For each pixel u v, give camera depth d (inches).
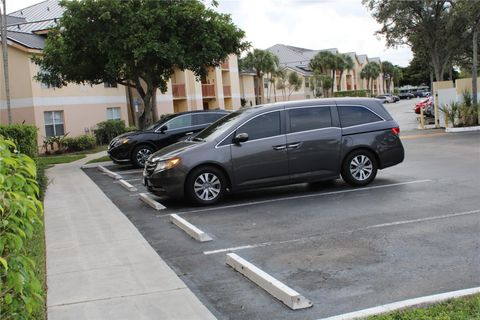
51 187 512.7
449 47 1223.5
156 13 694.5
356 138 403.2
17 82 1055.0
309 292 194.1
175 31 725.3
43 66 854.5
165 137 663.1
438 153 602.5
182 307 186.4
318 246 252.5
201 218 333.1
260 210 344.8
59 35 800.3
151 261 244.7
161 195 373.7
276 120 388.2
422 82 4717.0
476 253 225.1
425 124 1111.0
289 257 238.5
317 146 391.2
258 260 237.5
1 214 111.1
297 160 386.6
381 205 335.0
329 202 355.3
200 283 212.7
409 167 504.1
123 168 675.4
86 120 1193.4
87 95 1197.7
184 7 713.0
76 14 709.3
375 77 4141.2
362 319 159.9
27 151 451.5
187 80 1612.9
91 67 796.0
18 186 117.3
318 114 399.2
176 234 296.2
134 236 294.4
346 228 282.8
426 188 383.9
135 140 655.8
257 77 2335.1
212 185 371.9
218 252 255.0
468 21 1048.8
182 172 364.2
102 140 1181.1
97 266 240.8
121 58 710.5
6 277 110.7
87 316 182.4
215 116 682.8
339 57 3122.5
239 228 300.2
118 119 1256.8
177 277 219.8
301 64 3444.9
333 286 198.2
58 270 237.5
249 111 394.0
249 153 375.6
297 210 336.8
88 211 376.8
